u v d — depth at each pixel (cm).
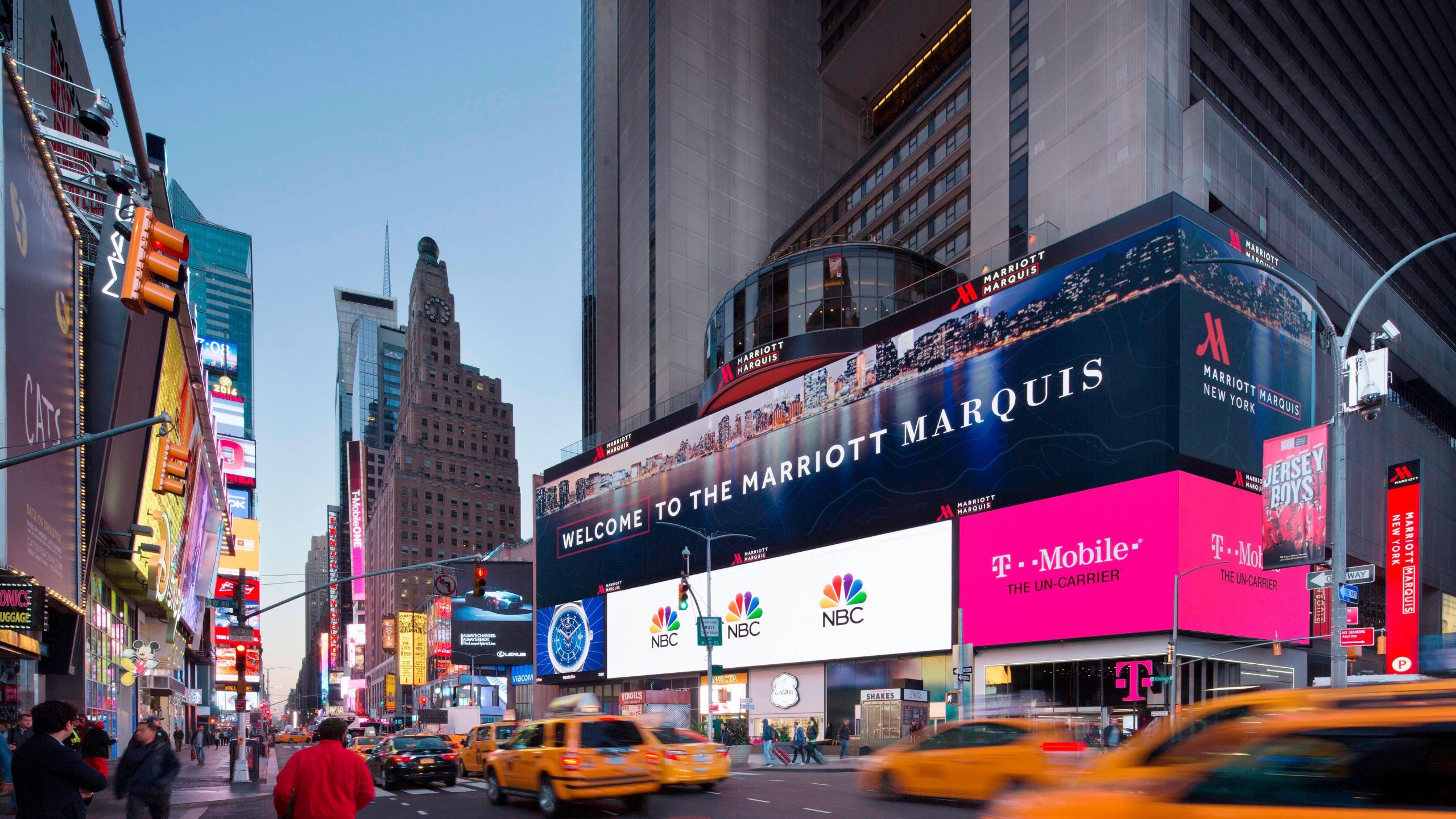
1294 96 6769
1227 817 498
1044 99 5541
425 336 18588
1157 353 3806
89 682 3706
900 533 4784
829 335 5403
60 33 3684
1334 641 1712
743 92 8950
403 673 13975
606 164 11544
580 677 7275
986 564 4338
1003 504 4309
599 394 10775
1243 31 6253
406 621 14200
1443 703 458
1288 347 4244
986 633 4284
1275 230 5350
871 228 7475
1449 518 6050
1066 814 593
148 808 1077
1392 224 8400
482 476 18562
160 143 3088
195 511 5394
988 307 4553
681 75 8569
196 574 6166
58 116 3469
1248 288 4094
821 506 5291
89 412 2928
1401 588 2917
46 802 714
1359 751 472
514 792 1861
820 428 5394
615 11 12062
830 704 5134
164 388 3669
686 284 8188
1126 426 3866
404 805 2028
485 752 2903
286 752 5919
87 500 2906
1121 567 3775
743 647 5666
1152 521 3694
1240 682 3744
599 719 1755
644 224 8788
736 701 5738
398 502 17325
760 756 4403
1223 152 5059
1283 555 1838
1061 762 1830
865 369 5169
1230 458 3847
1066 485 4056
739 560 5800
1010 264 4509
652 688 6700
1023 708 4112
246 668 2769
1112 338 3991
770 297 5956
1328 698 510
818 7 9712
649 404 8306
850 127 9738
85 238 3070
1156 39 4997
